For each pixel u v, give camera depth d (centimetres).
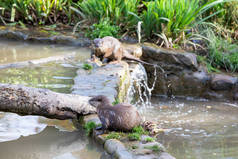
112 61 1060
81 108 668
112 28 1325
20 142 600
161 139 680
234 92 1048
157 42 1254
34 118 709
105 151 540
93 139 591
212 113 907
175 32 1239
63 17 1648
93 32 1337
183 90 1110
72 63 1093
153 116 865
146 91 1131
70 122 686
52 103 652
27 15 1579
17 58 1130
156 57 1128
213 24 1261
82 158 534
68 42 1367
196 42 1288
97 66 1009
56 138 617
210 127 777
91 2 1418
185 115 881
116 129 591
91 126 611
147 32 1297
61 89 834
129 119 584
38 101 650
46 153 558
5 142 598
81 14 1477
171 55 1105
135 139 552
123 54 1080
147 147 519
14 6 1606
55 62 1102
